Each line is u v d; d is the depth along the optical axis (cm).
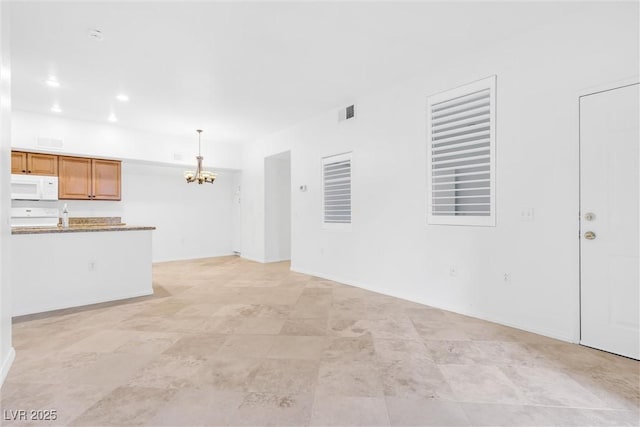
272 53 319
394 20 266
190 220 750
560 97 265
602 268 245
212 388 196
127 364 227
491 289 310
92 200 591
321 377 209
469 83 324
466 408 176
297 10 251
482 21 267
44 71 354
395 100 398
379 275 424
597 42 246
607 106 242
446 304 348
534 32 279
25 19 257
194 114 514
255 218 712
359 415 171
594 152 248
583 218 254
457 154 332
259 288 453
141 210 677
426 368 220
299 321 315
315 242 539
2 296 212
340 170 486
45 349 252
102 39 290
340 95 436
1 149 206
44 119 507
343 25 272
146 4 241
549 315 273
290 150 594
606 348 244
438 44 305
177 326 302
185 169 718
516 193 291
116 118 533
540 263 277
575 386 197
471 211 331
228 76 371
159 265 654
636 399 184
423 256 370
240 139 693
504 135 299
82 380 205
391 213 406
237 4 243
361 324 306
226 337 276
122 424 164
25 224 514
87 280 379
